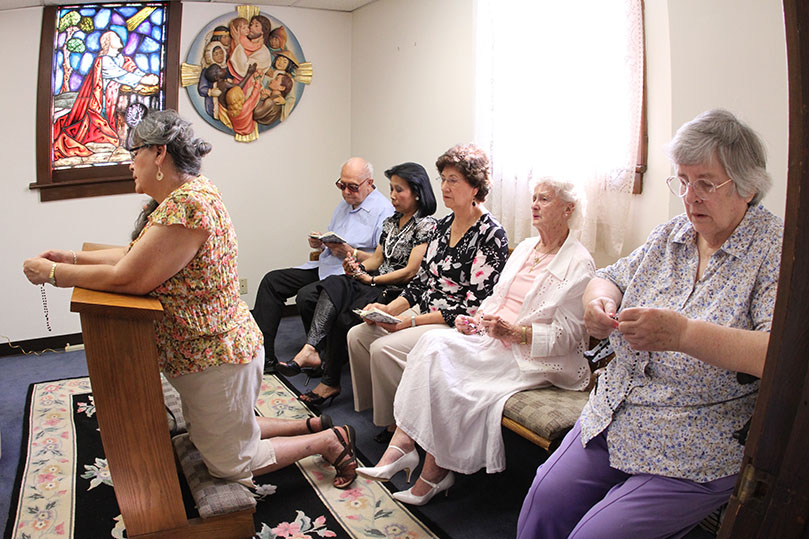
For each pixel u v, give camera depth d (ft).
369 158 15.69
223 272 6.59
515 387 7.40
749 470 2.73
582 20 9.43
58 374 12.06
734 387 4.69
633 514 4.79
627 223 9.43
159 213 6.21
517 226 10.92
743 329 4.46
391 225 11.25
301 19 15.19
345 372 12.21
